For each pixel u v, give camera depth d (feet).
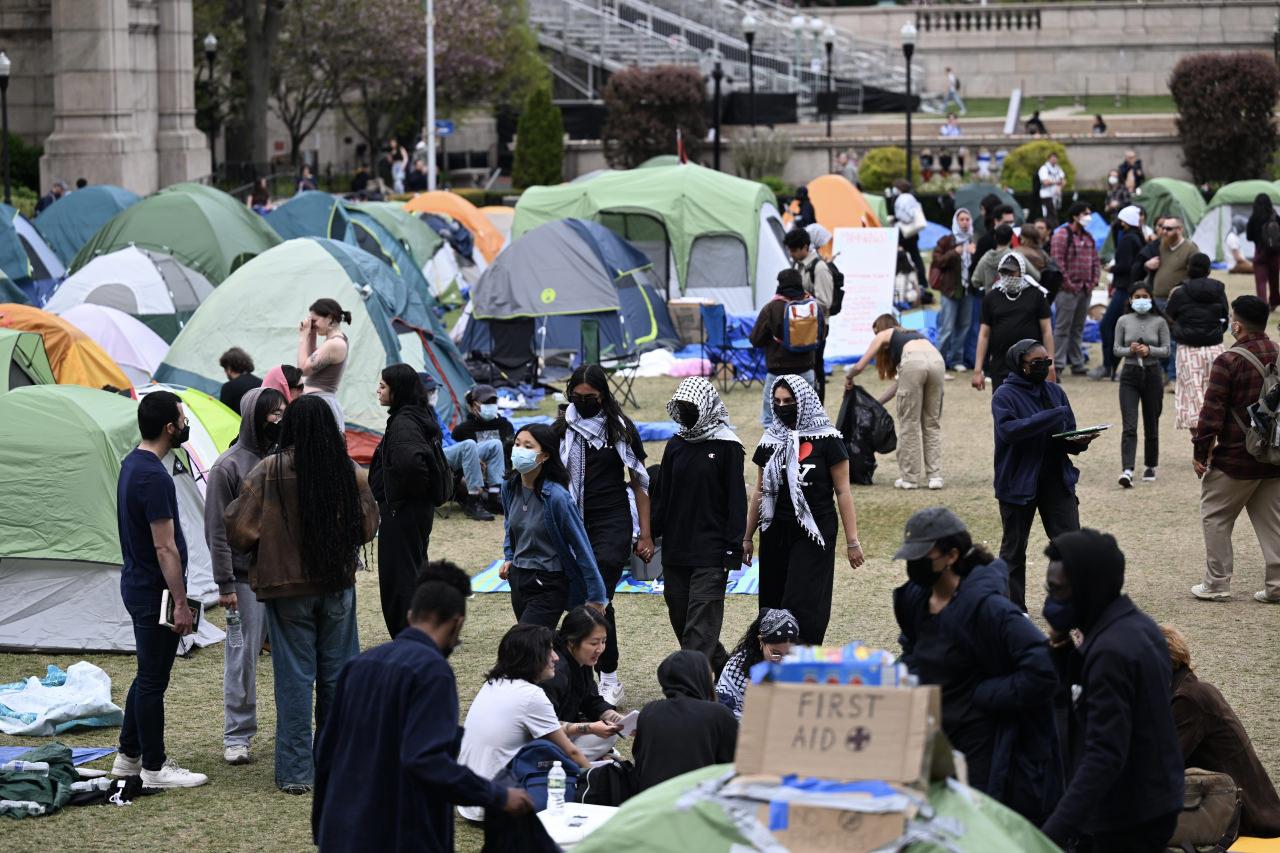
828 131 177.99
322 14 180.34
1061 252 74.54
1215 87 166.20
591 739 29.17
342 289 61.00
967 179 164.04
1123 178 160.45
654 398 72.69
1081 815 20.04
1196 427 40.19
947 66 222.48
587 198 91.45
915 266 106.63
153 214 84.79
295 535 29.04
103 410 40.96
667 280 91.15
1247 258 119.44
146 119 155.12
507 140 206.59
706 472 33.32
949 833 15.69
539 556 32.78
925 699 16.20
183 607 29.43
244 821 28.37
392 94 192.75
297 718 29.71
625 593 43.93
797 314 52.95
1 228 91.76
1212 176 168.55
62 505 39.58
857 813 15.75
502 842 21.70
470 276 113.29
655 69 176.24
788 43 216.33
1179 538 47.37
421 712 20.53
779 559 34.09
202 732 33.50
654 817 16.69
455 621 21.42
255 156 171.42
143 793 29.76
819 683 16.55
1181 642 27.02
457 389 66.90
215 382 60.54
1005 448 38.65
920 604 22.21
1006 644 21.12
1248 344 39.81
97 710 34.14
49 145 147.84
